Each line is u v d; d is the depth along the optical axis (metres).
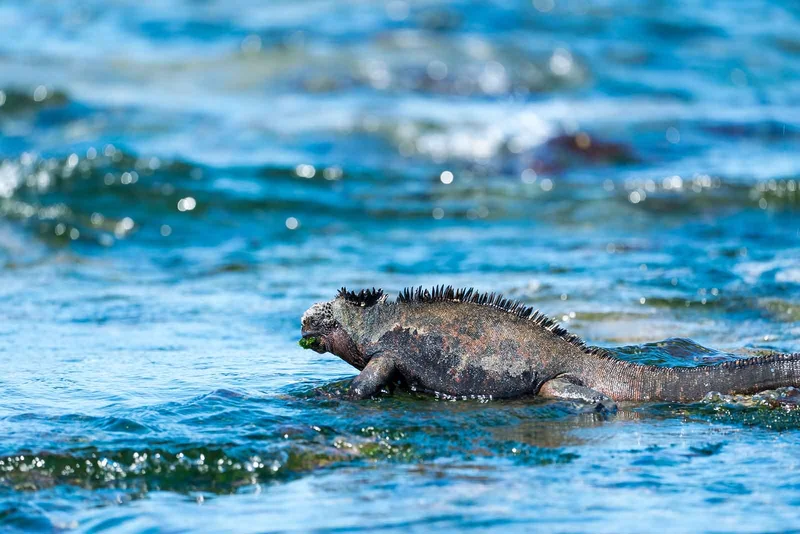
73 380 33.56
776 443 26.64
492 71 118.94
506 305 30.73
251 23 136.88
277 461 25.42
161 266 57.47
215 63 119.69
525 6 147.00
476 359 30.02
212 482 24.72
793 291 46.25
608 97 113.88
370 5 145.75
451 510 22.42
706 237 62.72
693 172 82.75
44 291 50.62
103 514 22.94
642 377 29.86
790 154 89.75
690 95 114.38
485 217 70.31
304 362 36.25
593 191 76.31
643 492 23.48
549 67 120.94
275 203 70.69
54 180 70.31
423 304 30.92
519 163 85.62
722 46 133.75
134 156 75.50
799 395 29.19
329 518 22.14
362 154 87.44
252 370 34.84
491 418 28.09
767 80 121.38
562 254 58.31
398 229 67.06
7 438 26.45
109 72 114.38
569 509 22.42
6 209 66.00
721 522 21.72
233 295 49.62
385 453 26.02
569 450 26.09
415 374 30.28
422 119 96.75
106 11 144.12
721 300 44.84
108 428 27.36
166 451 25.62
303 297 48.81
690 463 25.28
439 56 122.19
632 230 65.62
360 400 29.72
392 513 22.31
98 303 47.88
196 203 69.12
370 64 119.31
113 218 66.00
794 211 69.88
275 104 104.38
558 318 42.12
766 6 155.38
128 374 34.44
